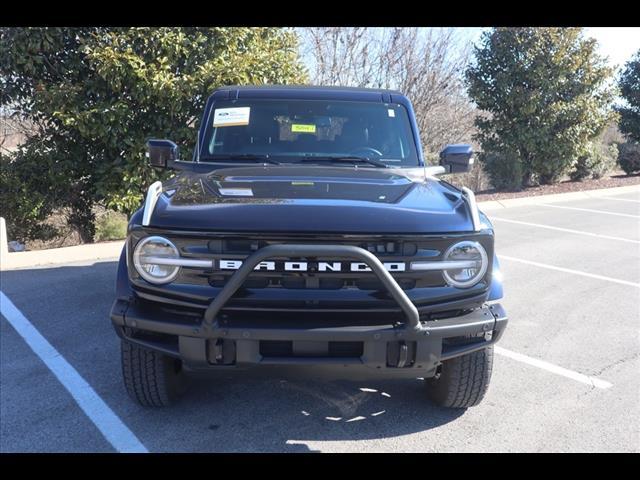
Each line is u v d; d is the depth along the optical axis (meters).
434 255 2.91
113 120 8.27
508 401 3.90
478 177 16.70
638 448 3.36
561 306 6.05
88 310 5.61
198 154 4.33
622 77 22.19
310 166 4.04
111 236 9.59
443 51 16.48
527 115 15.42
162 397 3.51
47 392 3.93
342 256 2.71
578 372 4.39
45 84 8.57
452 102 17.06
